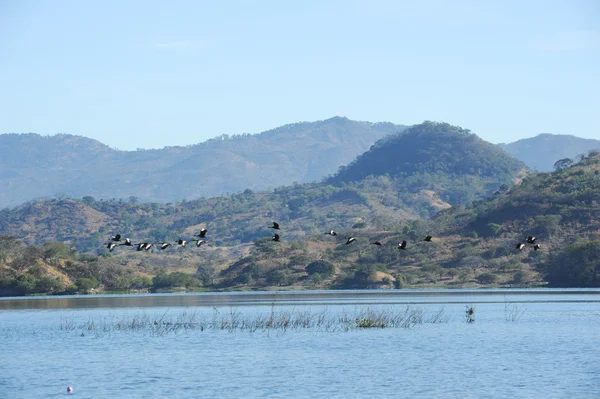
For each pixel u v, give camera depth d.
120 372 65.94
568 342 80.00
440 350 75.62
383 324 96.94
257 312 121.44
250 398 55.41
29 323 109.06
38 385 60.94
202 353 76.06
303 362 69.69
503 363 67.81
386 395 55.94
